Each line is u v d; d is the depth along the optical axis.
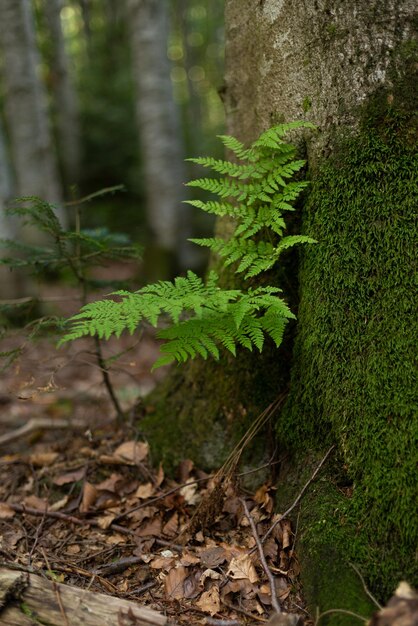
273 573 2.25
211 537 2.54
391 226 2.21
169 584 2.24
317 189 2.41
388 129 2.22
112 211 12.32
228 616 2.08
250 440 2.84
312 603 2.04
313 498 2.31
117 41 14.98
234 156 3.12
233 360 2.99
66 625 1.85
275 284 2.78
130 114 13.64
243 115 3.02
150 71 7.93
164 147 8.12
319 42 2.36
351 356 2.28
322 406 2.40
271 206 2.47
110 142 13.46
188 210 8.64
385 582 1.96
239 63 2.99
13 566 2.06
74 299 3.31
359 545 2.06
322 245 2.38
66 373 5.11
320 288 2.39
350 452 2.24
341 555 2.06
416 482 2.00
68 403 4.36
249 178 2.96
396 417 2.12
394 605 1.61
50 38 12.06
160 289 2.33
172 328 2.32
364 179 2.25
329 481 2.32
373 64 2.24
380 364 2.19
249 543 2.44
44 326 3.01
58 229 2.92
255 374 2.90
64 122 12.79
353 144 2.28
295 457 2.59
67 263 3.21
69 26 16.50
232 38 3.00
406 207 2.19
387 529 2.04
